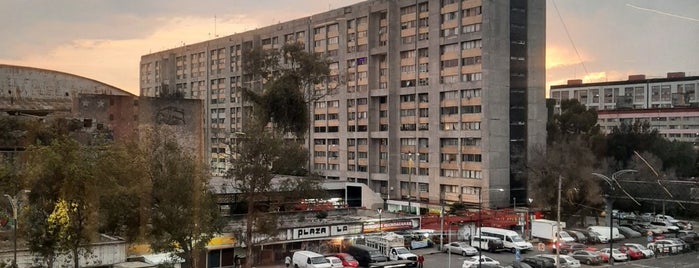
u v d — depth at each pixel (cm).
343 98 11312
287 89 7656
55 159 3409
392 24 10544
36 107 5759
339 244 5866
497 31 9256
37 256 3716
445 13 9794
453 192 9612
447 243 6606
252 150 4856
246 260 4919
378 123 10819
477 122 9294
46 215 3447
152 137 6209
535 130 9612
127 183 3709
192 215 3891
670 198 5572
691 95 12412
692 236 7106
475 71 9338
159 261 4184
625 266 5725
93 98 6097
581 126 10788
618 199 7588
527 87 9606
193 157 5222
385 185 10644
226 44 13150
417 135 10194
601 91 13625
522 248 6347
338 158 11444
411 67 10338
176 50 14362
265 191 4978
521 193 9419
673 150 9975
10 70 5659
